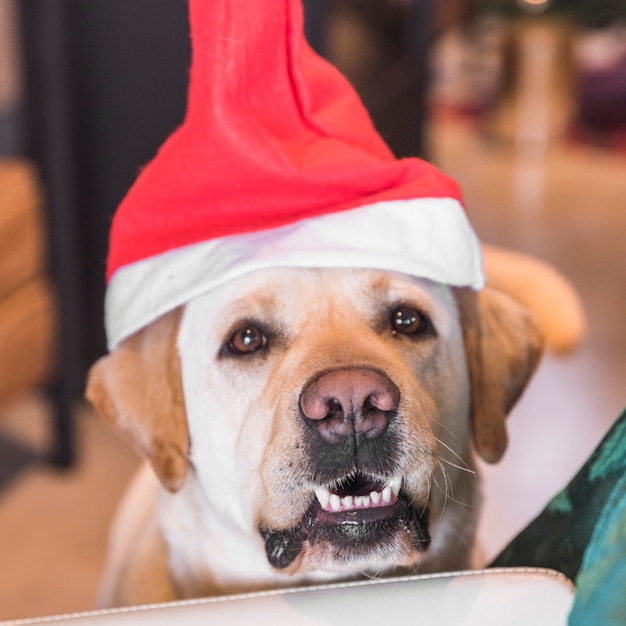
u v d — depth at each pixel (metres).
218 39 0.97
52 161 2.56
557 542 0.91
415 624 0.87
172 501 1.37
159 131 2.70
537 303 1.96
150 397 1.31
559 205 4.35
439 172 1.09
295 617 0.88
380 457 1.04
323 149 1.05
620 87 5.11
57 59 2.50
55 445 2.78
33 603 2.29
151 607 0.90
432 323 1.20
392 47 3.51
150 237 1.13
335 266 1.07
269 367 1.17
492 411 1.34
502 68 4.95
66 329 2.68
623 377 3.12
